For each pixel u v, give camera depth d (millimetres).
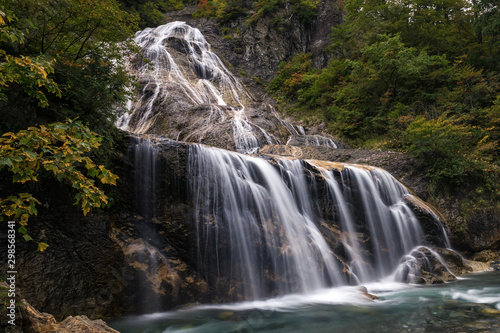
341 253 7977
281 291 6875
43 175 5340
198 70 25766
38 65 2760
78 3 6613
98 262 5633
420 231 9297
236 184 7496
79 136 2779
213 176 7254
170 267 6160
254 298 6609
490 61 19219
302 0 36250
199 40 30469
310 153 13523
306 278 7148
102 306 5438
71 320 3588
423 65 17375
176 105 18078
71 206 5641
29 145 2582
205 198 7016
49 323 3305
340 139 18391
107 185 6141
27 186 5254
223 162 7535
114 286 5605
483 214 10203
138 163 6641
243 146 15094
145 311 5688
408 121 15602
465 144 12445
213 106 17828
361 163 12266
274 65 33188
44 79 2912
